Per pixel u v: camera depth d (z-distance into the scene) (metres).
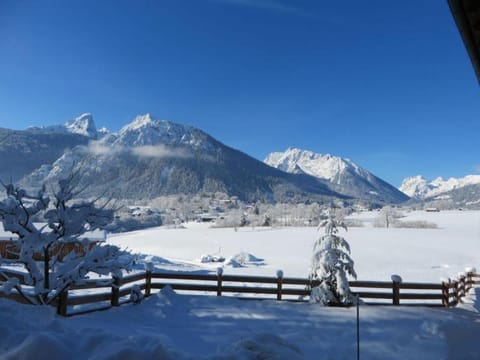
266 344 4.85
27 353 4.03
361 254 41.91
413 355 7.39
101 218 8.80
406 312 10.84
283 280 11.93
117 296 9.78
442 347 7.82
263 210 145.00
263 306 10.66
